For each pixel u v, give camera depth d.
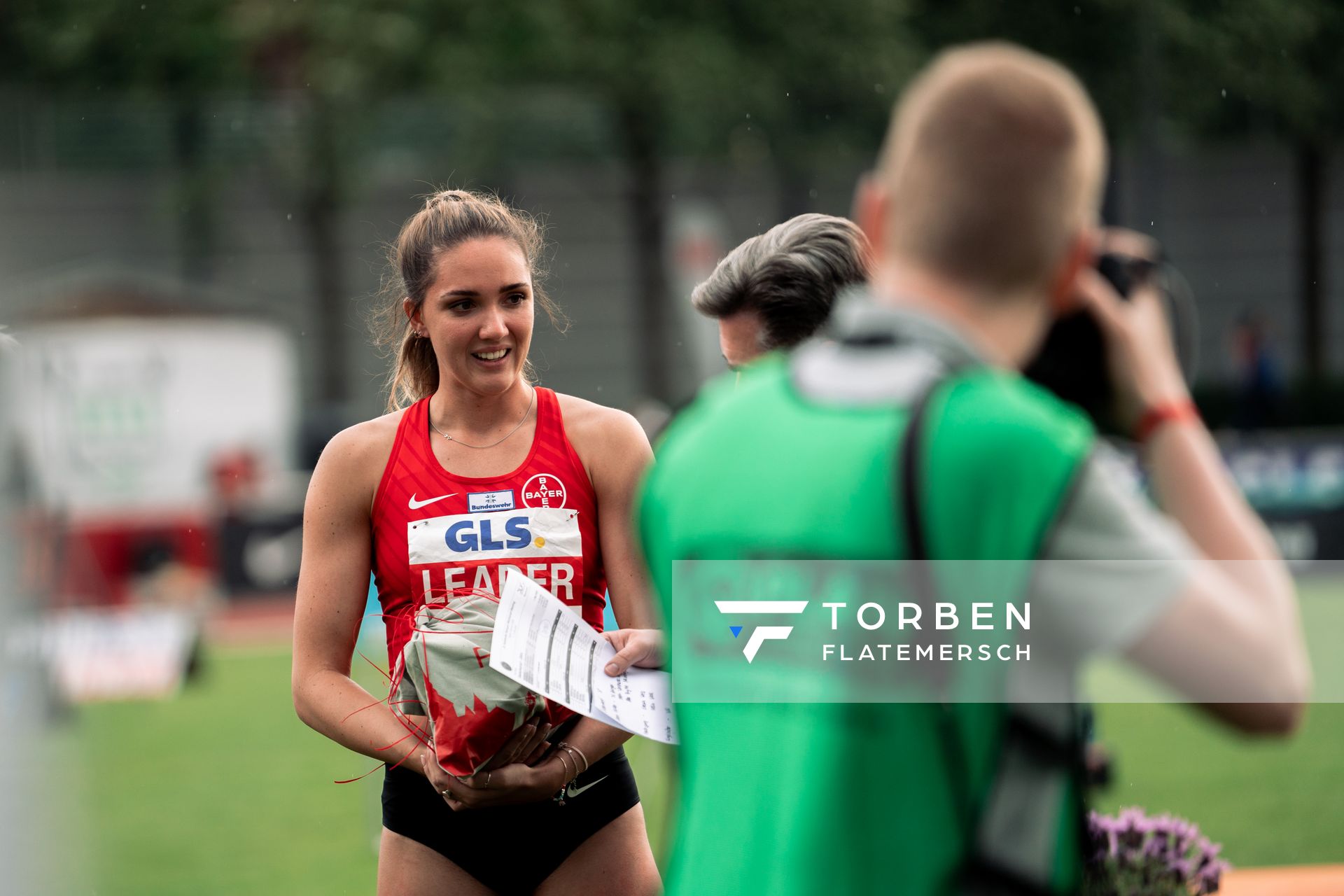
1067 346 3.11
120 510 31.03
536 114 54.12
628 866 5.52
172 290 38.69
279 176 51.22
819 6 47.75
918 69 47.88
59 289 37.22
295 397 49.62
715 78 47.25
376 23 47.06
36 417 31.86
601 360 57.19
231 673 22.78
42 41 50.84
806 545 2.94
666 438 3.46
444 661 4.86
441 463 5.41
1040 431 2.75
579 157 54.97
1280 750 15.23
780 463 3.05
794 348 5.15
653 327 54.47
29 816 13.18
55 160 52.06
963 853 2.89
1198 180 55.69
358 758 16.59
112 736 17.75
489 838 5.35
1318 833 12.05
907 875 2.89
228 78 51.41
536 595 4.93
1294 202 55.62
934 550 2.79
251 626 28.27
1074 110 2.86
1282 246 56.16
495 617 4.99
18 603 14.75
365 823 13.73
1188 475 2.97
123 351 35.59
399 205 53.72
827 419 3.00
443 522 5.36
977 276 2.91
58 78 52.19
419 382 5.84
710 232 52.66
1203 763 14.75
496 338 5.26
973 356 2.90
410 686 5.20
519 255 5.38
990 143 2.82
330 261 52.72
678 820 3.34
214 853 12.65
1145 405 3.06
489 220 5.38
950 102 2.87
